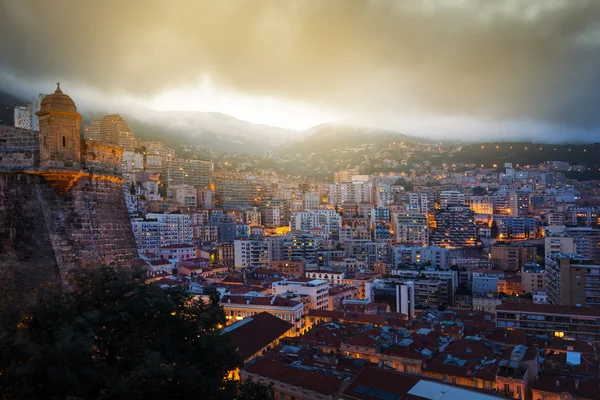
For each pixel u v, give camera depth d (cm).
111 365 2922
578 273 18262
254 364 10250
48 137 3356
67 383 2542
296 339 13288
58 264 3356
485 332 14488
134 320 3005
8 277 3347
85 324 2738
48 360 2570
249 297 17350
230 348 3441
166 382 2691
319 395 8625
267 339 12762
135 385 2541
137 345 2936
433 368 10894
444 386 6912
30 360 2598
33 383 2555
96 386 2694
